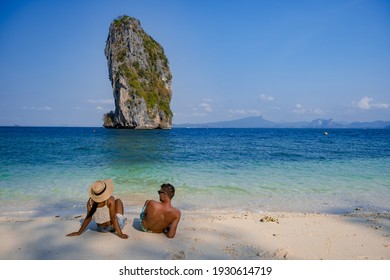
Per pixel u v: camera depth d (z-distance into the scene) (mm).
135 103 121250
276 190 10914
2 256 4922
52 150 27203
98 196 5656
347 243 5695
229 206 8758
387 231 6414
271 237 5910
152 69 144625
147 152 26219
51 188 10844
